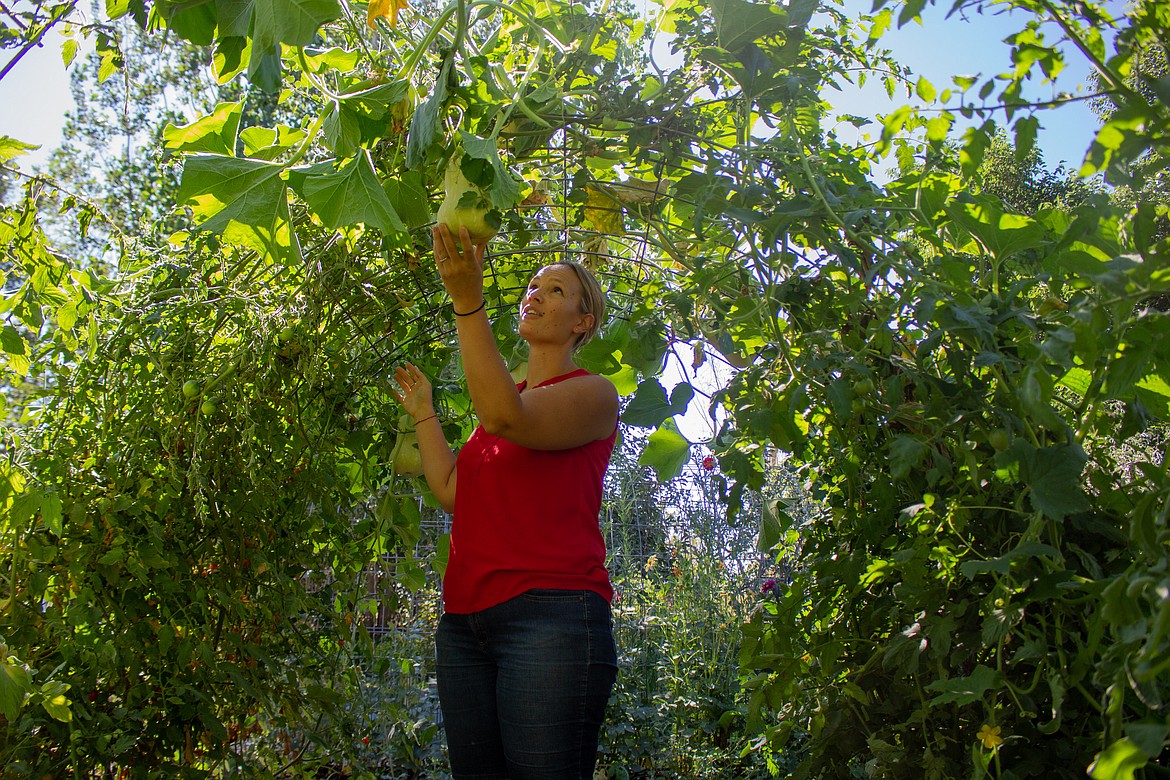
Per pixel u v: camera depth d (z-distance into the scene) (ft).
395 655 11.35
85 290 6.59
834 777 5.57
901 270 4.95
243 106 6.14
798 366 5.17
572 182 6.45
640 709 12.60
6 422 6.86
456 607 5.58
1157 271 3.25
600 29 6.00
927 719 5.14
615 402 5.86
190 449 6.64
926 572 4.74
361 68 6.33
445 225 5.10
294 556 7.06
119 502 6.02
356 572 7.88
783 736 6.10
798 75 5.90
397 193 5.92
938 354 5.21
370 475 8.10
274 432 6.80
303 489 7.05
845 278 5.65
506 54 6.65
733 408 5.25
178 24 5.00
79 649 5.90
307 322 6.73
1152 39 3.38
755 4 5.57
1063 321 4.65
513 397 5.16
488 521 5.49
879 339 4.83
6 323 6.50
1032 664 4.63
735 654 13.76
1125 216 3.89
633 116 5.80
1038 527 4.12
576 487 5.57
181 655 6.08
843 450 5.41
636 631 14.33
